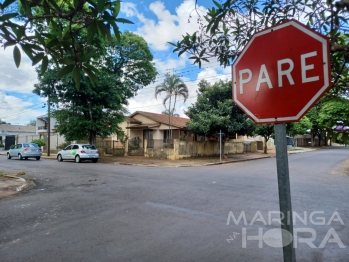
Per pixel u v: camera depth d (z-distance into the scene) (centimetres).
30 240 407
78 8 168
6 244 392
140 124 2789
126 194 744
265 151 2809
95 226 471
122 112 2283
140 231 442
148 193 754
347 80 205
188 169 1403
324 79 139
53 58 180
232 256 345
